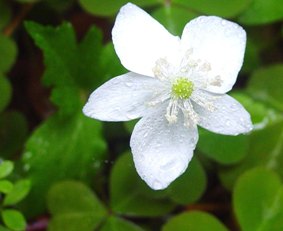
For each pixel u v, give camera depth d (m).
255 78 0.17
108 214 0.15
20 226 0.14
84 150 0.16
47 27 0.15
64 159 0.16
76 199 0.15
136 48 0.12
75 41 0.16
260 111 0.17
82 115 0.16
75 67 0.16
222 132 0.12
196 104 0.13
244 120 0.12
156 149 0.12
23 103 0.18
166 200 0.15
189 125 0.12
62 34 0.15
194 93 0.12
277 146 0.16
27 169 0.16
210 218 0.15
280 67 0.17
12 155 0.17
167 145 0.12
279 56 0.19
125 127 0.16
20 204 0.16
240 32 0.12
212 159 0.16
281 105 0.17
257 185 0.15
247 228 0.15
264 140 0.16
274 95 0.17
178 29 0.16
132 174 0.15
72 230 0.15
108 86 0.12
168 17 0.16
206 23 0.12
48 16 0.18
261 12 0.17
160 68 0.12
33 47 0.18
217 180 0.17
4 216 0.14
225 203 0.17
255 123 0.16
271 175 0.15
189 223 0.15
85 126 0.16
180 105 0.12
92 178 0.16
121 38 0.12
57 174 0.16
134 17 0.12
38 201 0.16
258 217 0.15
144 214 0.15
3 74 0.17
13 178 0.16
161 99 0.12
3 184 0.14
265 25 0.18
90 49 0.16
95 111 0.12
